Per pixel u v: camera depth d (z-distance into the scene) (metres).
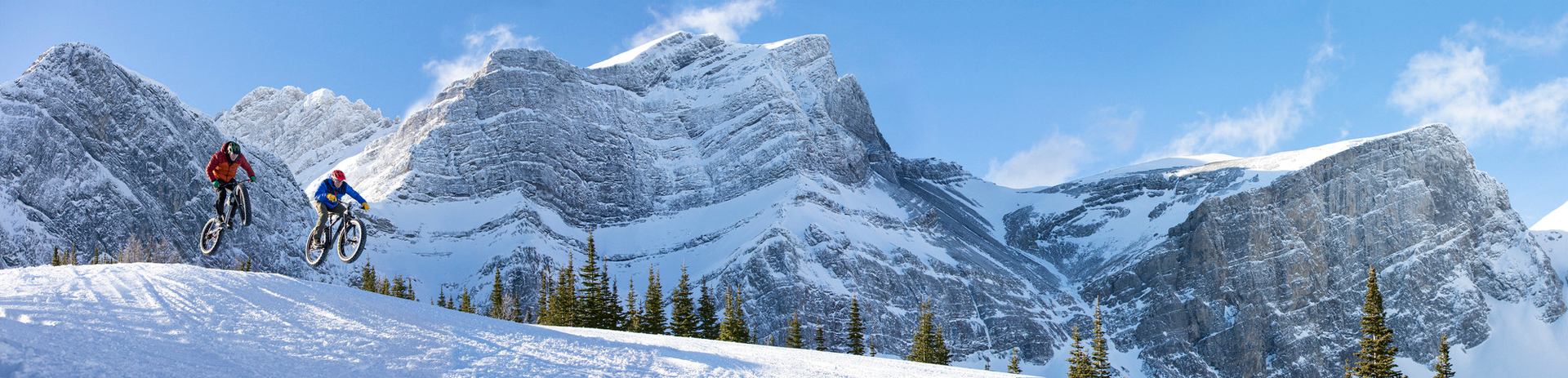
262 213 196.00
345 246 31.23
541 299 131.50
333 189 31.59
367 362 28.38
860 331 123.88
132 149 190.12
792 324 129.12
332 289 42.47
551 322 115.44
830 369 35.91
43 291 33.19
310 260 31.62
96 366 23.47
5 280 36.41
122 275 38.72
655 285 120.69
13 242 158.00
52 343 24.81
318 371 26.55
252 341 29.20
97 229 171.62
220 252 181.88
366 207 31.98
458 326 37.22
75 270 39.81
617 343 36.69
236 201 31.27
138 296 34.34
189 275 40.00
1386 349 88.69
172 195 191.25
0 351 22.92
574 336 37.44
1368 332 90.31
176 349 26.81
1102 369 115.56
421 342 32.16
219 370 25.20
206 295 35.81
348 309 37.38
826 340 180.62
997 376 38.59
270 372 25.75
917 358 122.50
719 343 43.47
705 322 121.81
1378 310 90.12
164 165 193.38
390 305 40.28
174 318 30.98
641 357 33.81
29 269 40.03
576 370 30.33
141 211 181.25
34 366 22.44
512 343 34.12
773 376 32.75
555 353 33.00
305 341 30.11
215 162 31.22
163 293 35.31
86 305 31.34
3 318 26.83
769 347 43.59
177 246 183.62
